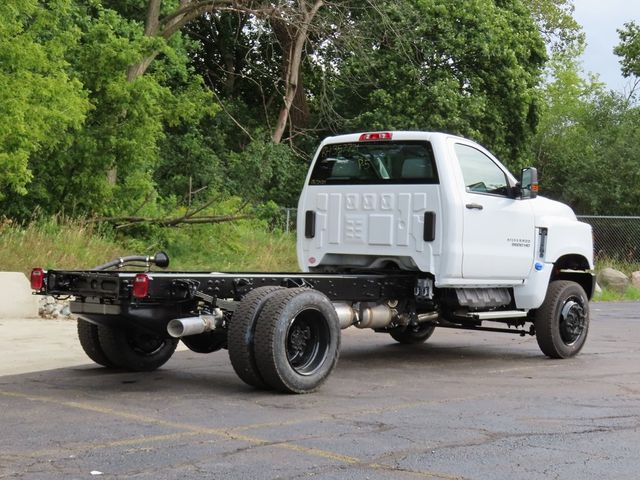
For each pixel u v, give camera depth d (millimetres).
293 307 7980
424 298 9828
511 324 11414
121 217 19438
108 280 7906
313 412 7316
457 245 9656
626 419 7242
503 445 6262
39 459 5680
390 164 10039
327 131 34750
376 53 30875
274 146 29422
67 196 19297
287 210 23578
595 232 26734
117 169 20453
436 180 9695
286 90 30016
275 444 6172
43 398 7789
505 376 9539
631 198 39438
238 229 20844
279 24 29547
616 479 5441
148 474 5355
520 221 10516
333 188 10375
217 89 36719
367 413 7324
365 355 11219
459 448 6148
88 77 19562
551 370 10055
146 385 8539
